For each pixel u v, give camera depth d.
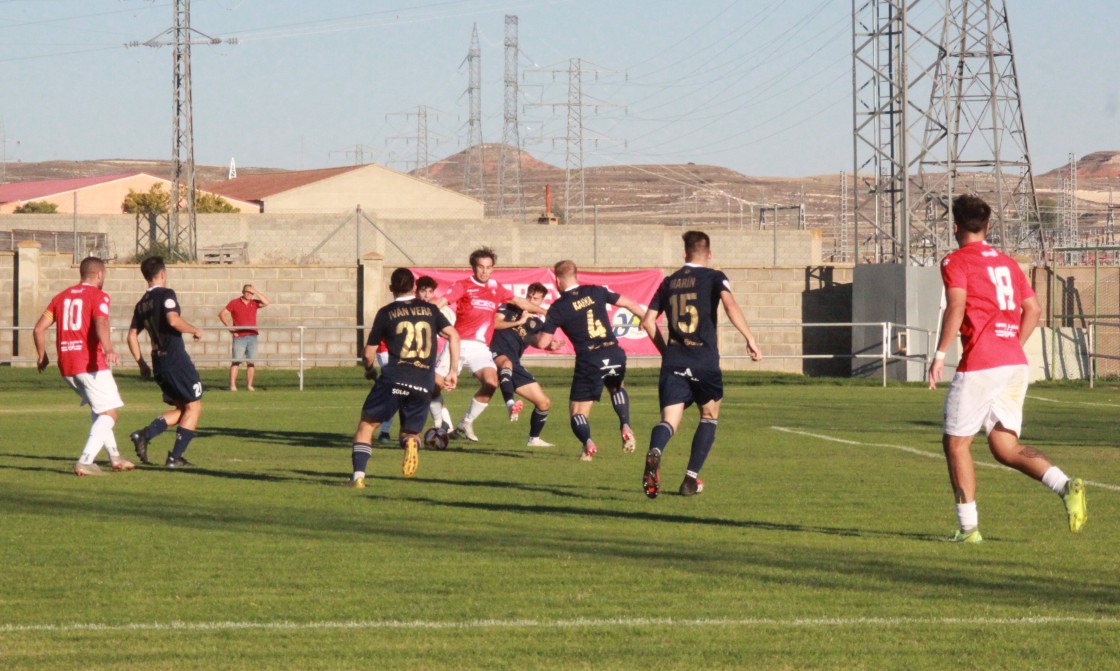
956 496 17.84
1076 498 16.94
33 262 66.88
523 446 32.81
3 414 42.78
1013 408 17.38
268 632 12.63
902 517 20.30
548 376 63.44
